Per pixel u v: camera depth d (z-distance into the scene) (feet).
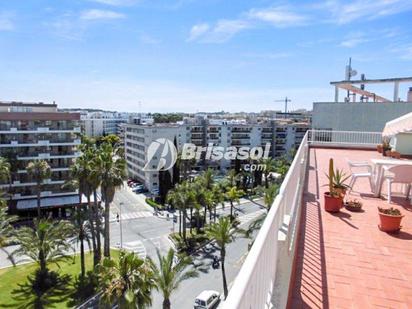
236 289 5.13
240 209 169.68
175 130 226.99
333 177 26.63
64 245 83.10
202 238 123.85
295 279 14.79
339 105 77.61
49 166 135.44
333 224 21.72
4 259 98.07
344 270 15.66
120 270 51.11
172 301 80.94
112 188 88.02
